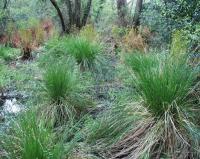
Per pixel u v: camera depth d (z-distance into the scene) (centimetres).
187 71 359
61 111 435
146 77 356
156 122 350
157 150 340
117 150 350
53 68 464
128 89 436
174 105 348
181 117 342
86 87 512
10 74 675
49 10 1605
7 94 564
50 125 345
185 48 484
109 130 369
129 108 372
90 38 775
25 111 352
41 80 542
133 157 330
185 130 340
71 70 503
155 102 351
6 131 345
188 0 643
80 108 459
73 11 1308
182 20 666
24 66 758
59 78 445
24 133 295
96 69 634
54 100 445
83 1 1335
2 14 1375
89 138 364
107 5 1728
